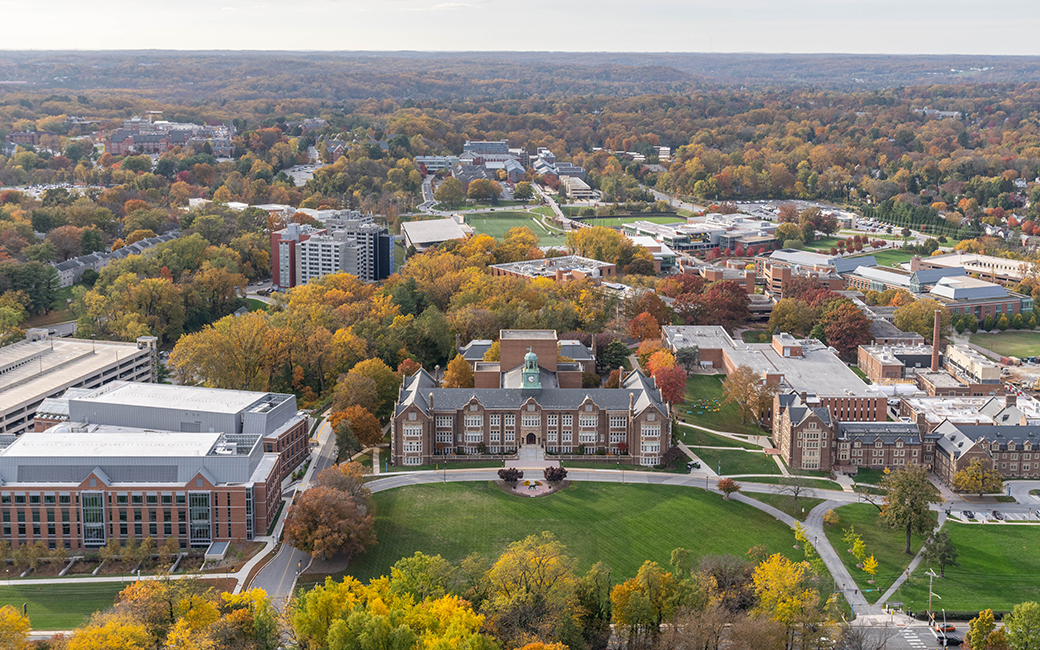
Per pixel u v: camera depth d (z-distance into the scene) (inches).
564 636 7687.0
